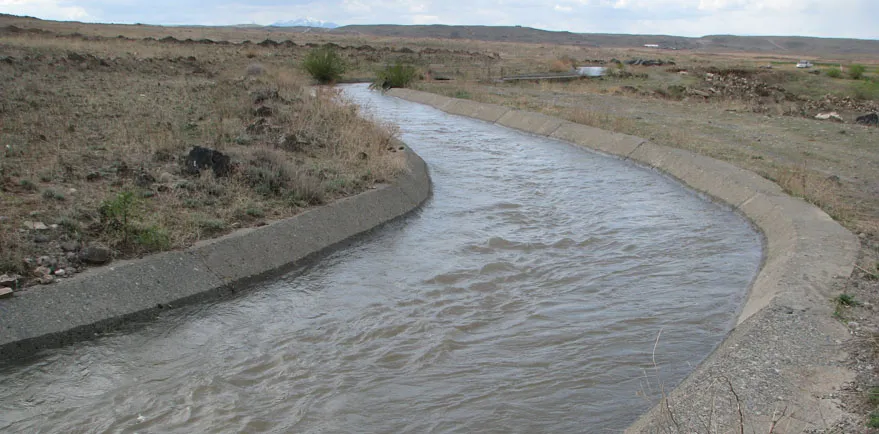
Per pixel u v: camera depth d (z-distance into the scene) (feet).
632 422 17.84
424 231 34.42
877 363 17.70
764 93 117.08
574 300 26.18
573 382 20.01
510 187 44.16
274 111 54.90
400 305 25.39
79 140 40.11
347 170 39.55
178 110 53.42
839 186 41.09
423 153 54.80
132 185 32.14
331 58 116.78
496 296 26.48
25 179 30.45
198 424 17.49
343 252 30.96
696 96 105.09
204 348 21.56
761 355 18.58
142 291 23.70
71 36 142.61
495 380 20.12
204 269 25.80
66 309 21.79
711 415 15.49
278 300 25.52
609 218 37.37
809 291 23.12
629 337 22.95
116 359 20.59
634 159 52.54
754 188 38.93
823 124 68.23
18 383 19.04
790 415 15.21
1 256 23.26
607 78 135.64
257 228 29.32
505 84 118.62
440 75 130.62
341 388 19.51
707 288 27.35
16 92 53.72
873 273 25.12
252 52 141.49
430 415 18.25
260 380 19.81
